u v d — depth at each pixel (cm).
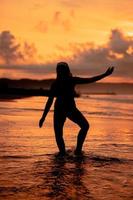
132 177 614
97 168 677
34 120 1617
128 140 1070
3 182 564
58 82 846
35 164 699
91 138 1090
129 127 1483
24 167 671
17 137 1045
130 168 683
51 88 848
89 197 498
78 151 841
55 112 839
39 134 1121
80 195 507
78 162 727
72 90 852
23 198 488
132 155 819
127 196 505
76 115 845
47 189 532
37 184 557
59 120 834
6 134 1101
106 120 1850
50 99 845
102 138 1095
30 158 755
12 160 731
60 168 670
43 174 621
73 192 521
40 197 494
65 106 836
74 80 853
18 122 1498
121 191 529
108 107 3544
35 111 2331
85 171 651
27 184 556
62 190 529
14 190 523
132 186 557
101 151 859
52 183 565
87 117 2033
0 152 812
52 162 721
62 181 578
